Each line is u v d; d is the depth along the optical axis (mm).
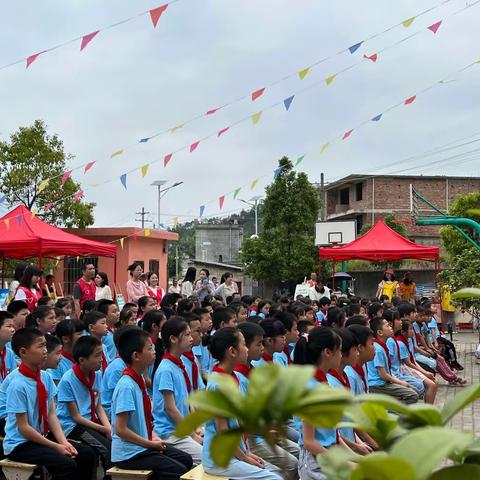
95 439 5109
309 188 24797
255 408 857
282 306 8562
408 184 31000
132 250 18078
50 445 4586
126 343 4586
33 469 4508
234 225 37281
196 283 12586
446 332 17547
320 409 903
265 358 5836
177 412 4902
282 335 5859
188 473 4309
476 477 1096
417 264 24344
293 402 854
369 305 9781
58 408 5191
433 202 30938
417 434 977
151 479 4504
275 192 24734
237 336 4551
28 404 4617
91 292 9805
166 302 9016
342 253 14641
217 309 6836
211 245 37250
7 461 4590
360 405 1211
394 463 908
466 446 1073
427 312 10094
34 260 15547
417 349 9664
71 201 16188
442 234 21469
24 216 10797
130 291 10383
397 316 7922
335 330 4730
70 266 18000
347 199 33594
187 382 5133
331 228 22734
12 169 15680
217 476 4238
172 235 20438
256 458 4430
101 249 11703
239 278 29562
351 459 1087
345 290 21781
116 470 4488
